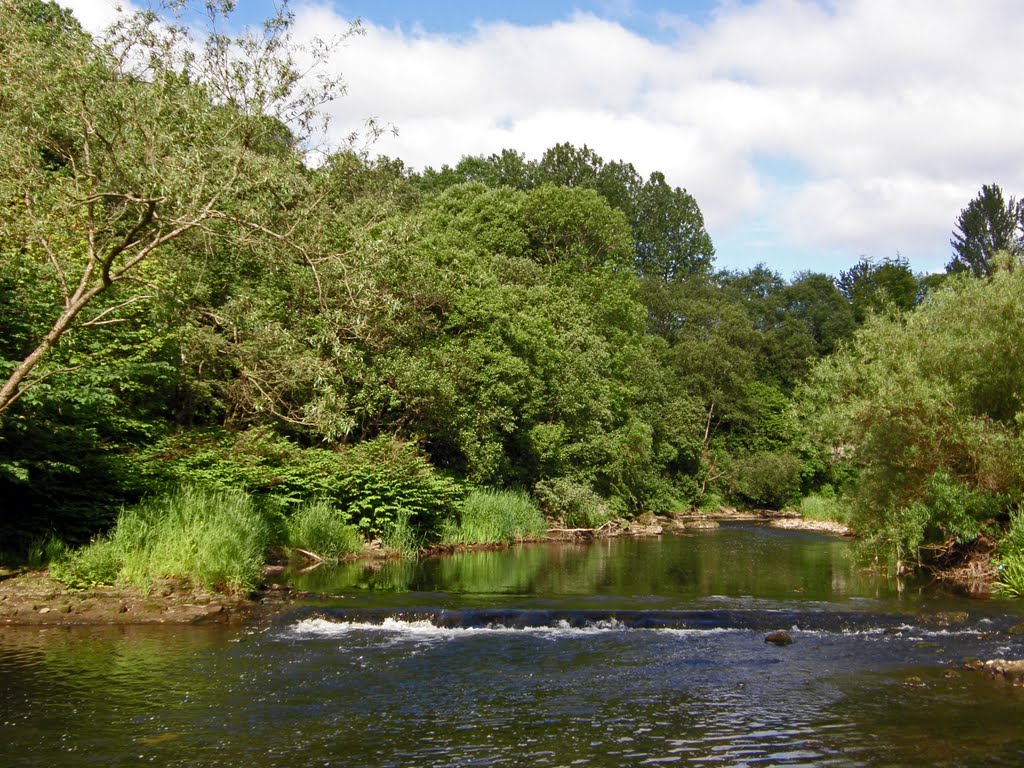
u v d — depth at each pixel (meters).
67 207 13.09
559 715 8.48
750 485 51.28
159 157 12.85
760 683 9.71
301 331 19.75
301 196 14.29
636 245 70.94
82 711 8.41
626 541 29.42
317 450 23.09
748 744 7.63
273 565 18.45
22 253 16.19
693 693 9.30
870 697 9.12
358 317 15.28
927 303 21.05
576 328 36.03
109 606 12.84
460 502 26.05
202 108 12.86
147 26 12.63
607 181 66.50
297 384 16.53
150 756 7.22
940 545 18.78
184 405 22.83
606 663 10.63
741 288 75.12
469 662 10.62
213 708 8.59
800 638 12.16
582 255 43.00
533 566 20.42
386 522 22.56
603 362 37.06
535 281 37.75
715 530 36.50
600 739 7.77
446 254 30.23
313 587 15.95
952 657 11.02
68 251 16.39
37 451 14.88
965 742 7.66
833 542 29.08
